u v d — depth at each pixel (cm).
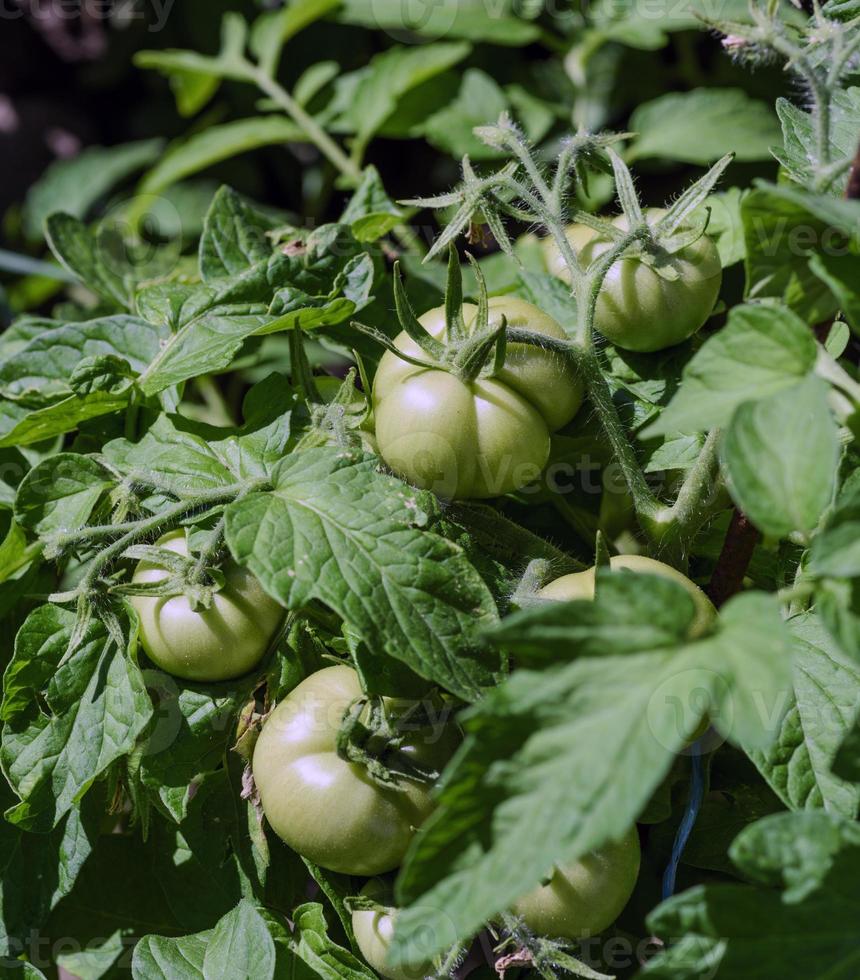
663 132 116
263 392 88
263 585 76
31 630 83
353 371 84
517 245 105
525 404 82
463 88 121
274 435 86
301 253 93
